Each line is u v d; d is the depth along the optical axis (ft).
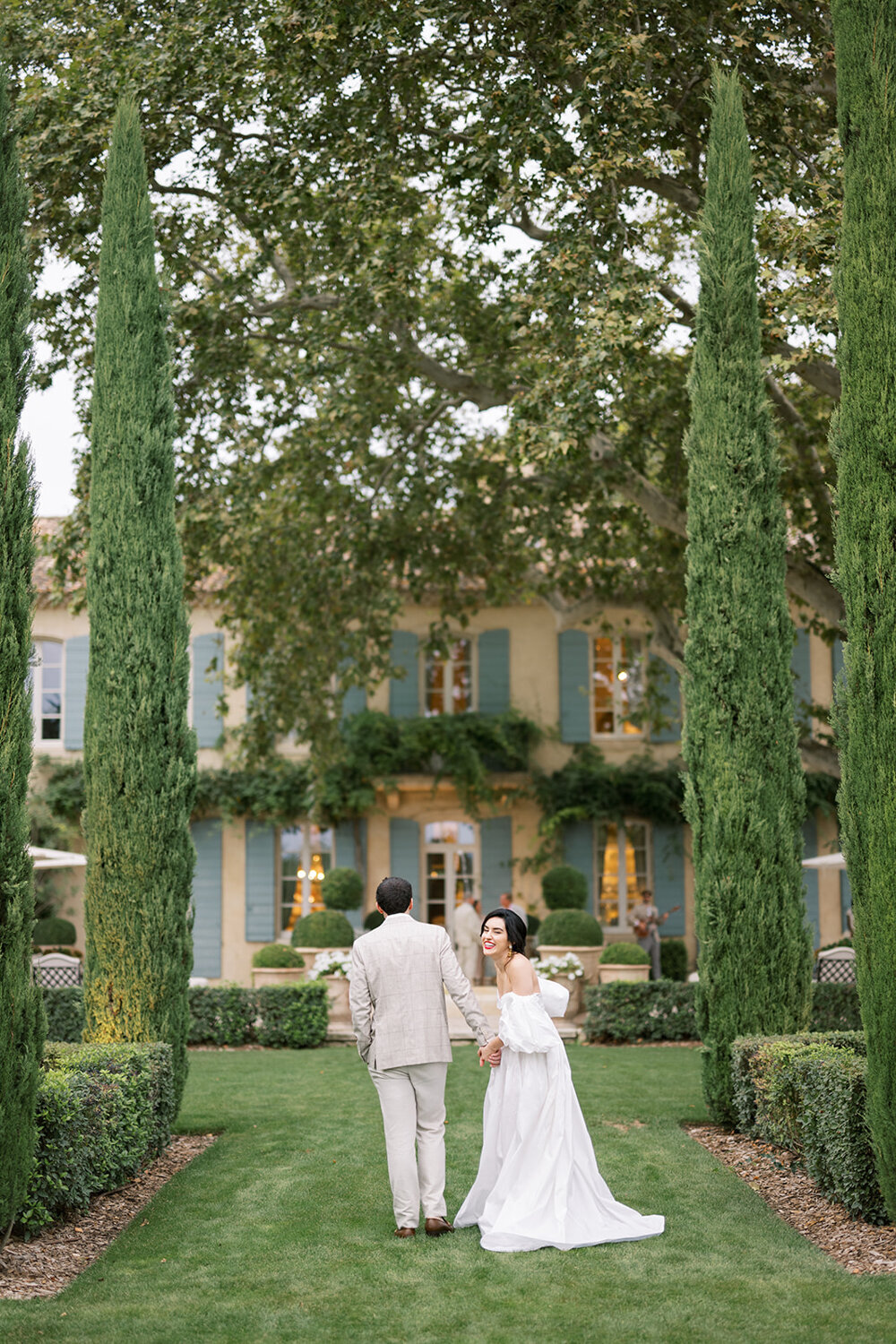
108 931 23.75
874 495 16.16
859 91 17.21
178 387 38.06
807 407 42.88
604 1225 16.67
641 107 29.86
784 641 25.02
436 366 41.04
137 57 32.55
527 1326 13.12
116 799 23.98
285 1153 22.63
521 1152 16.87
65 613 66.13
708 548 25.09
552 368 32.37
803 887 24.70
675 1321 13.23
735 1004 24.27
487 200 31.53
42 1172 16.92
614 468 40.22
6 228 16.69
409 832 66.18
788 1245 16.19
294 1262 15.64
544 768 66.64
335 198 33.68
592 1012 40.96
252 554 45.98
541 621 67.77
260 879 65.82
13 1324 13.16
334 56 31.96
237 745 65.31
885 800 15.39
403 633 67.15
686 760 25.23
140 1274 15.17
